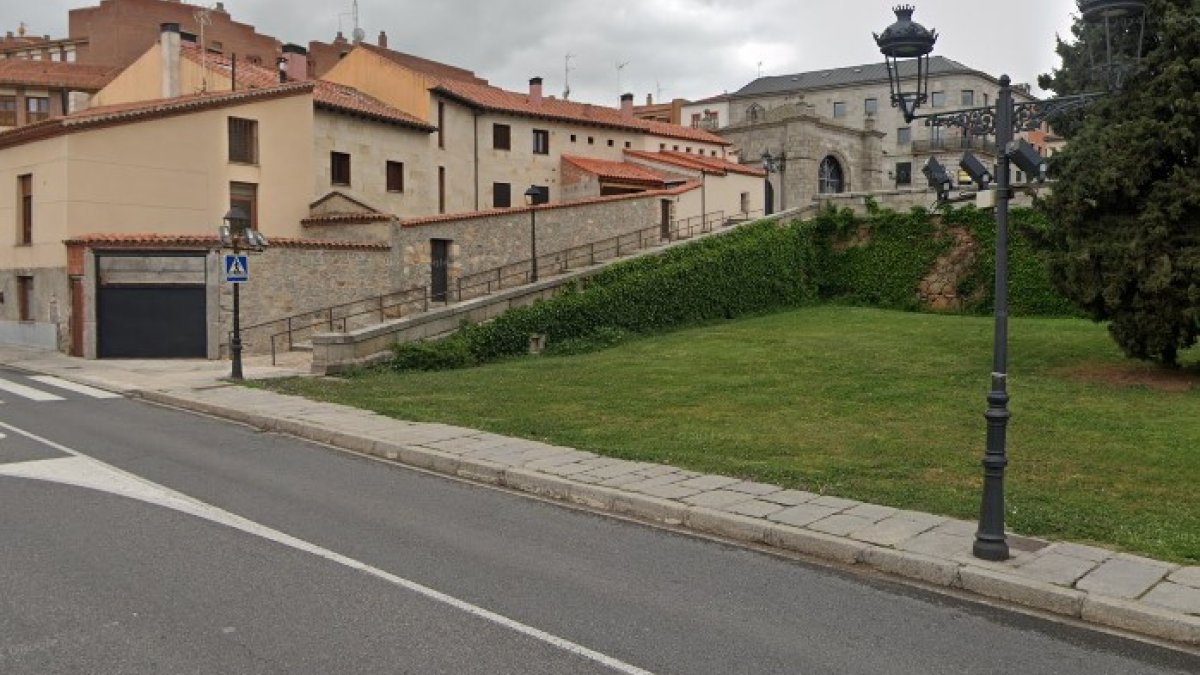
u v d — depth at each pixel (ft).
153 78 123.03
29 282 97.45
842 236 132.77
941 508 31.48
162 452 42.63
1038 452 40.65
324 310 90.99
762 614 22.52
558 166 153.17
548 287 92.53
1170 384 58.85
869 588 24.89
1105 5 29.40
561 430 46.65
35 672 17.97
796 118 176.14
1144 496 33.45
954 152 256.93
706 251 112.78
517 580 24.61
